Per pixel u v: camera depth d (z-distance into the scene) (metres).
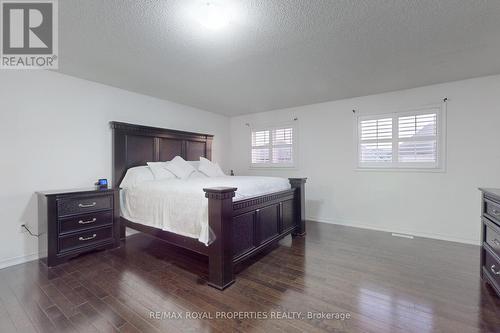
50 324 1.68
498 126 3.16
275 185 3.35
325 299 1.98
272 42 2.30
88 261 2.77
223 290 2.13
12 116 2.71
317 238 3.59
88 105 3.35
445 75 3.18
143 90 3.80
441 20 1.95
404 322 1.68
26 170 2.81
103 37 2.20
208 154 5.16
